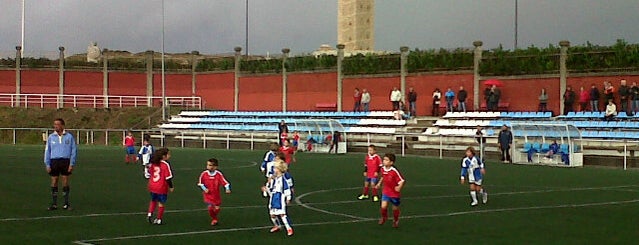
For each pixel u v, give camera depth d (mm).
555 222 18406
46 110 67688
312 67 66125
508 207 21375
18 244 14812
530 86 53719
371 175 22781
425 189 26328
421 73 59312
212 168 17469
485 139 45062
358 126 55938
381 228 17312
